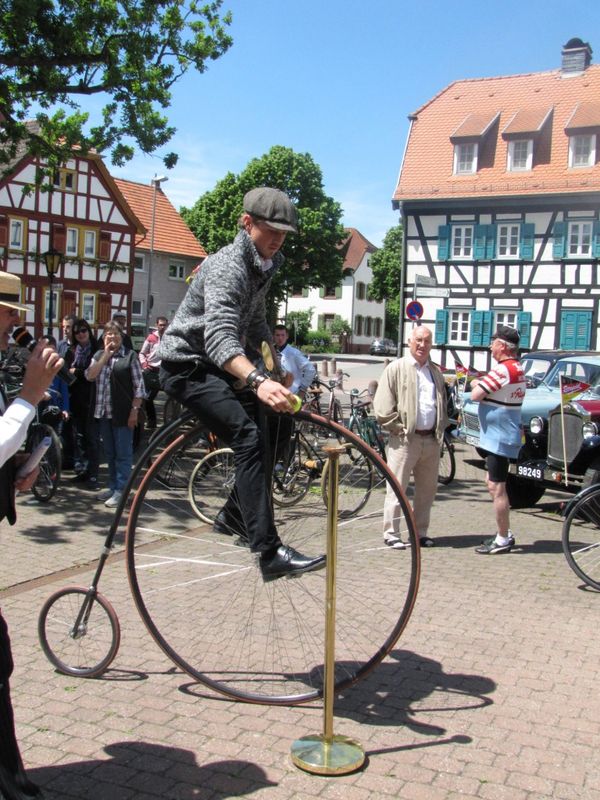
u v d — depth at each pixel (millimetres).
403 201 34469
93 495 9383
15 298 2768
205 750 3484
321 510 4508
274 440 3689
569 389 8164
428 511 7582
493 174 33875
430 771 3336
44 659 4449
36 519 8125
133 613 5023
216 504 4621
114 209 42000
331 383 14305
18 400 2629
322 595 5176
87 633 4535
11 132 13453
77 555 6688
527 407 10664
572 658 4680
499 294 33562
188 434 3693
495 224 33500
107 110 13781
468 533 8219
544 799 3139
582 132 32500
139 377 8766
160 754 3441
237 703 3961
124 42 13086
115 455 8805
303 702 3793
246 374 3176
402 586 5707
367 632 4801
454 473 11375
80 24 12594
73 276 40531
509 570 6652
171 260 51625
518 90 36250
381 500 6430
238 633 4664
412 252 34906
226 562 4789
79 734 3605
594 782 3283
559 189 32219
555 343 32844
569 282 32531
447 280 34406
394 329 90000
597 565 6234
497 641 4910
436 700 4043
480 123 34594
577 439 8078
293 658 4344
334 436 4551
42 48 12906
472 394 7188
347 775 3287
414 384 7242
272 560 3447
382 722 3785
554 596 5926
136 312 50125
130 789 3164
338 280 54094
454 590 5879
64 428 10969
